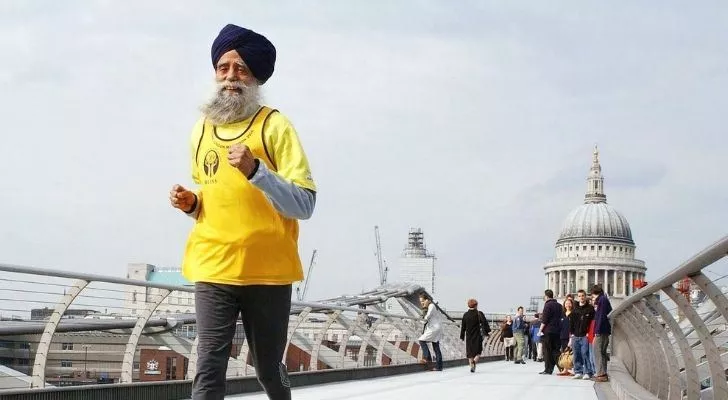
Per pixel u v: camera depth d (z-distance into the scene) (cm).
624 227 18150
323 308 1552
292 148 419
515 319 3359
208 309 423
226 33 426
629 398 1024
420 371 2355
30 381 843
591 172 19325
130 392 980
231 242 418
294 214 405
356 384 1543
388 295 3080
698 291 675
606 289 17625
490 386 1531
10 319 830
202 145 431
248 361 1322
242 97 423
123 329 980
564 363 2181
